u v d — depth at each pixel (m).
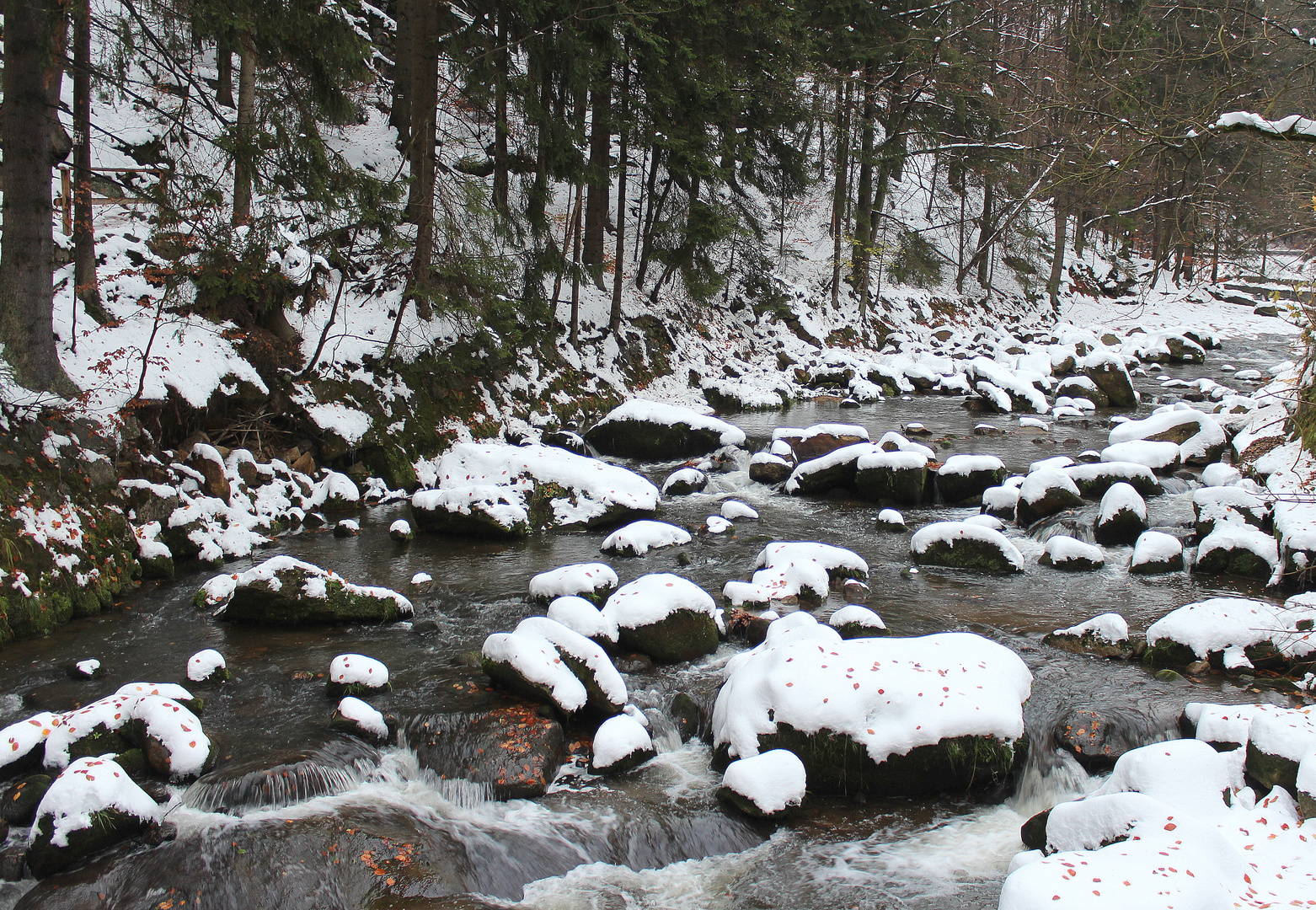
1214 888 4.21
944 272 35.41
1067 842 5.29
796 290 28.02
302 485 13.38
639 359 21.39
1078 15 19.73
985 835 6.22
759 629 8.87
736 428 17.20
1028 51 27.17
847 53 25.69
